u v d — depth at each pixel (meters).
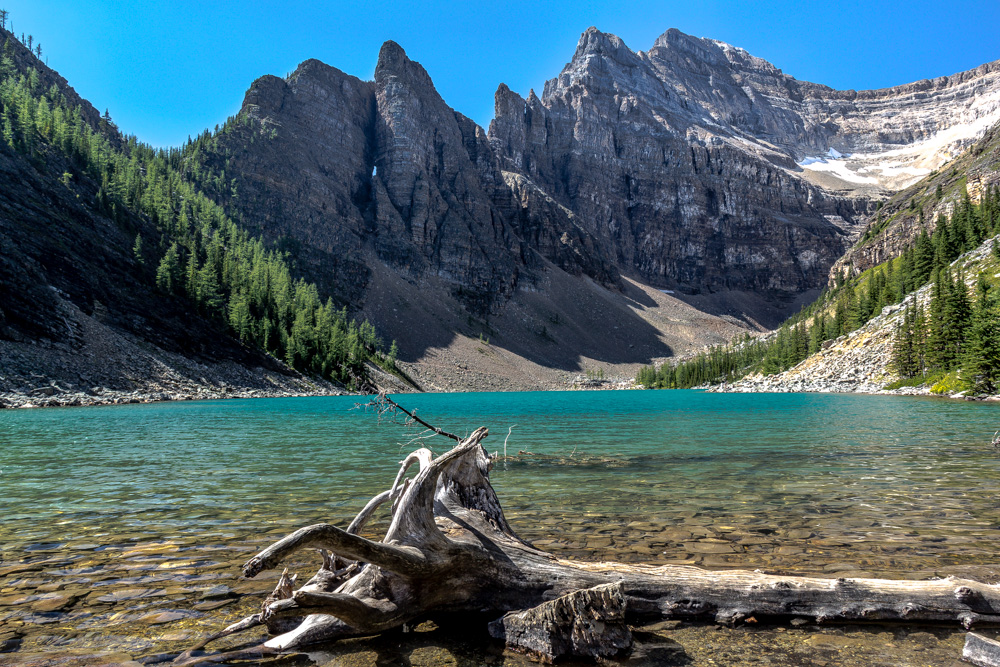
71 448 21.92
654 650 4.98
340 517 9.98
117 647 4.84
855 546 7.96
